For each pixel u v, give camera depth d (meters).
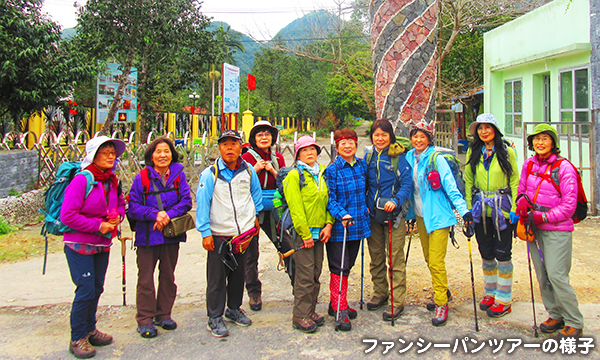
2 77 9.50
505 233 3.74
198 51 17.95
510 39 10.61
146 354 3.23
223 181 3.53
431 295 4.35
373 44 6.49
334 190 3.63
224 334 3.49
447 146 11.41
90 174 3.15
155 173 3.50
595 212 7.24
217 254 3.50
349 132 3.67
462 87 16.12
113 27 14.33
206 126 26.97
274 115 42.31
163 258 3.56
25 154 8.09
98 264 3.34
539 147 3.46
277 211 3.77
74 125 14.65
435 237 3.68
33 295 4.46
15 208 7.16
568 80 8.48
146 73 17.44
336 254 3.68
